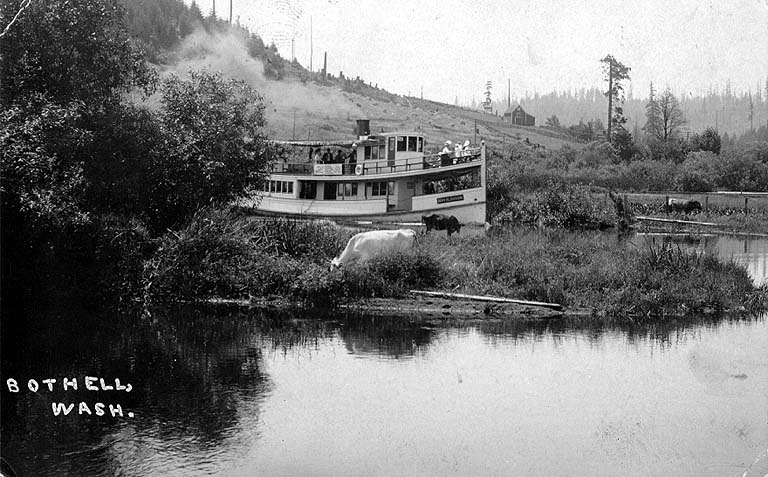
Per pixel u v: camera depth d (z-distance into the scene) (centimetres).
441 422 1007
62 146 1734
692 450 915
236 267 1866
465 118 11719
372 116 9819
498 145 9031
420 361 1291
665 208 4784
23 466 862
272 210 3744
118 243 1831
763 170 6831
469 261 2016
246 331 1502
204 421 1002
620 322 1616
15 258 1688
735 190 6688
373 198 3616
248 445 930
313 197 3709
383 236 1900
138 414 1028
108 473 845
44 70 1861
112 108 2012
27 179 1681
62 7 1883
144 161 2008
